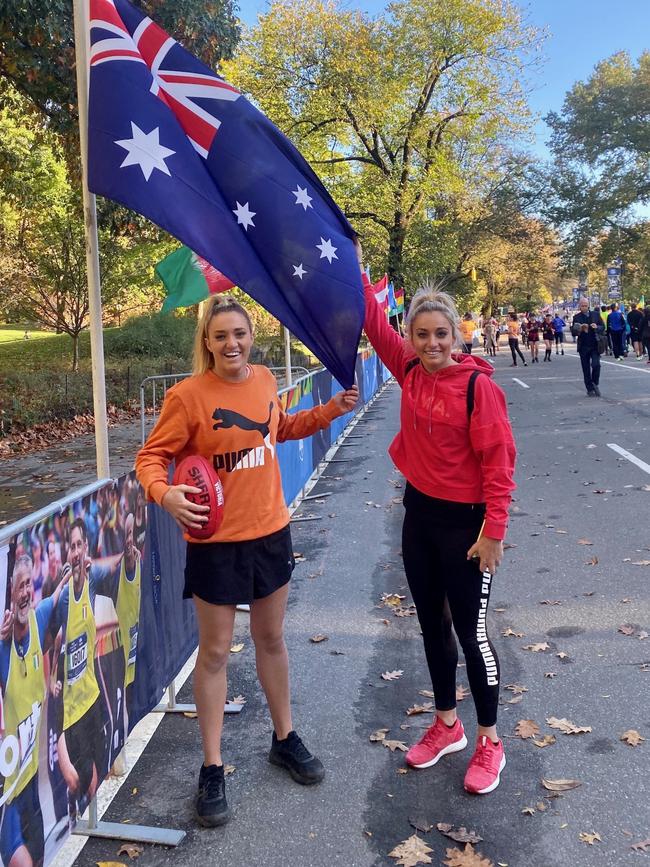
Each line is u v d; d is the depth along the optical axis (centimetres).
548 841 258
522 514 677
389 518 706
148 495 265
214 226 298
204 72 313
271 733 340
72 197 1839
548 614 453
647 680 366
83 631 257
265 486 281
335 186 2988
